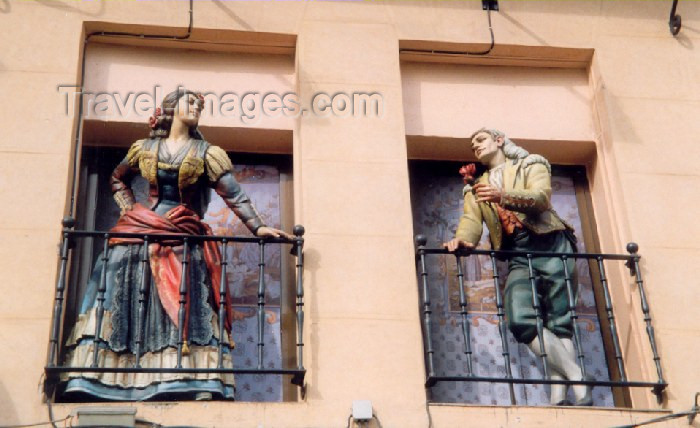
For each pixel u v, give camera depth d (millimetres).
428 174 10141
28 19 9531
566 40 10117
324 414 8188
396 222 9008
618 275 9453
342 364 8406
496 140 9508
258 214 9125
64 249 8422
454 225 9938
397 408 8281
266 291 9406
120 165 9141
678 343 8836
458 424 8242
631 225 9320
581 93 10203
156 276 8562
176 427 7945
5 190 8773
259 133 9758
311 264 8766
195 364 8344
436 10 10062
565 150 10070
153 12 9711
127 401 8211
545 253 8867
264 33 9773
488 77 10180
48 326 8328
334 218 8969
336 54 9719
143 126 9602
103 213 9516
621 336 9367
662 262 9156
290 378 9039
